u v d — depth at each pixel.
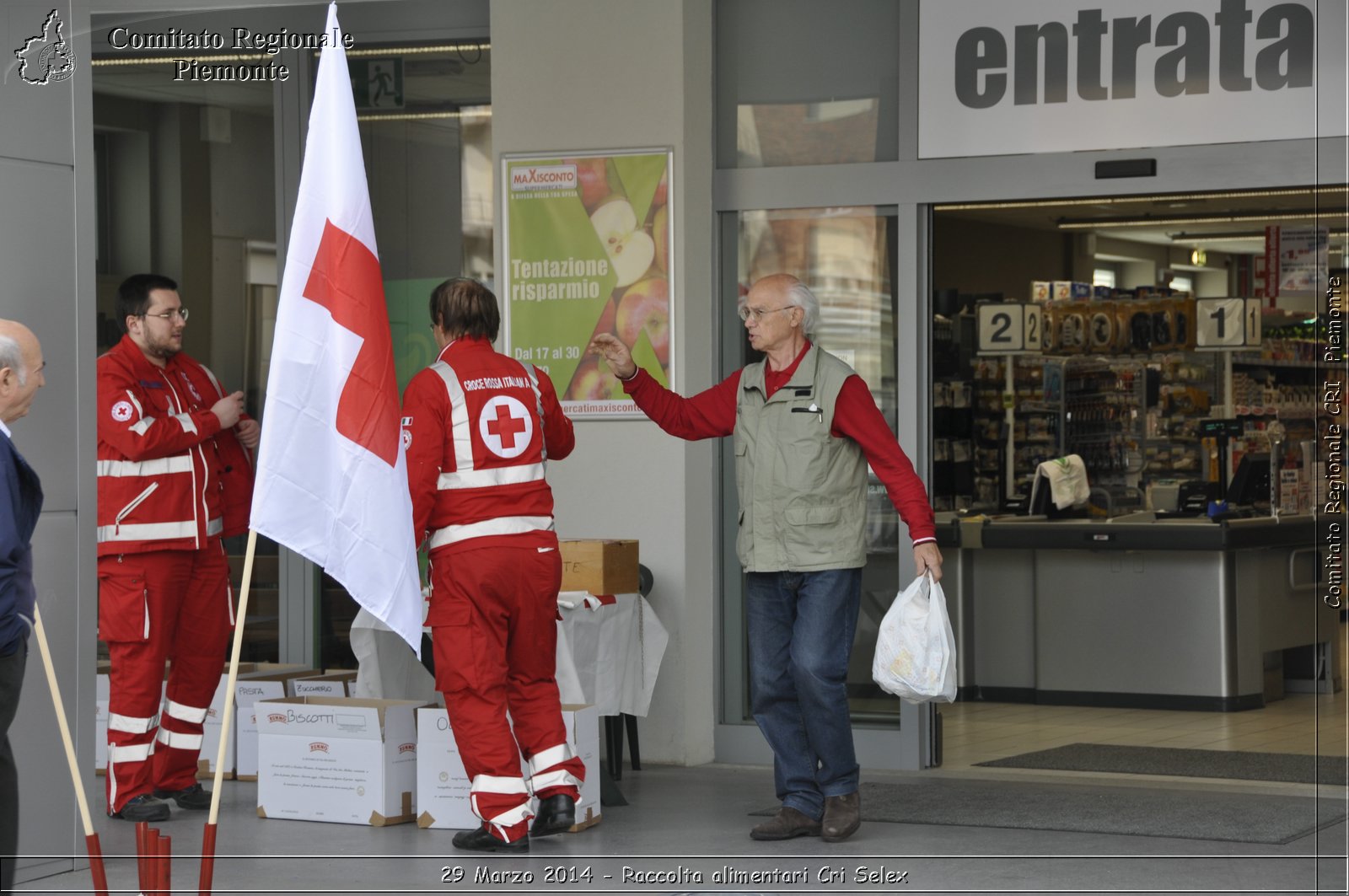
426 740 9.93
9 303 8.84
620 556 10.89
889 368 12.05
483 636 9.11
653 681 11.17
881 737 12.01
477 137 13.80
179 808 10.70
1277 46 11.18
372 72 13.98
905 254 11.93
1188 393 22.16
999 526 15.97
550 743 9.33
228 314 14.56
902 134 11.86
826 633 9.19
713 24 12.38
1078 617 15.91
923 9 11.77
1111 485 21.02
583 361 12.20
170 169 14.62
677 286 12.02
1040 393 21.48
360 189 7.07
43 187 8.98
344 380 7.02
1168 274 29.23
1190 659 15.52
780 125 12.27
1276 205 23.98
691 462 12.11
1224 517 16.06
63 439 9.02
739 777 11.64
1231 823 9.92
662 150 12.02
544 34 12.24
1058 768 12.21
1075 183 11.52
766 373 9.46
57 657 8.97
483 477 9.09
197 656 10.63
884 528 12.06
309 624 13.96
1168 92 11.36
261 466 6.89
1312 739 13.73
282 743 10.29
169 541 10.25
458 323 9.37
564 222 12.23
